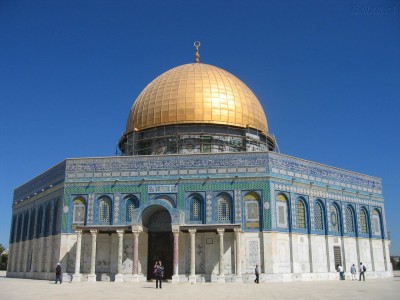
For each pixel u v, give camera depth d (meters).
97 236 38.88
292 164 40.03
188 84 46.28
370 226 46.19
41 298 22.30
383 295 24.03
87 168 40.28
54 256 40.38
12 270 50.69
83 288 29.41
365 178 47.25
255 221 37.09
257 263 36.19
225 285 32.44
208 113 44.88
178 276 35.12
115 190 39.38
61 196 40.50
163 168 39.25
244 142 45.91
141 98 48.69
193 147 44.47
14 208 53.50
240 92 47.59
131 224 37.00
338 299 21.72
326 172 42.94
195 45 54.69
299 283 34.59
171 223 36.38
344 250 42.41
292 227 38.22
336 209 43.34
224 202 38.09
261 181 37.78
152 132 46.38
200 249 37.09
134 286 31.28
